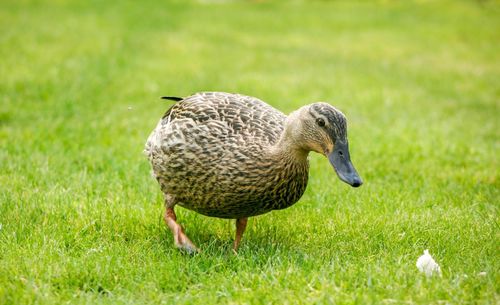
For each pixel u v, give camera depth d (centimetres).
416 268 670
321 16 3497
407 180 1046
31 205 859
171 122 736
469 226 824
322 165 1106
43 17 2838
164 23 2938
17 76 1695
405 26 3216
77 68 1859
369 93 1791
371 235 801
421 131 1384
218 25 3036
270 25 3142
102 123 1324
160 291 643
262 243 784
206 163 697
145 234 802
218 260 707
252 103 751
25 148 1123
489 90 1988
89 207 859
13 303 603
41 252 705
